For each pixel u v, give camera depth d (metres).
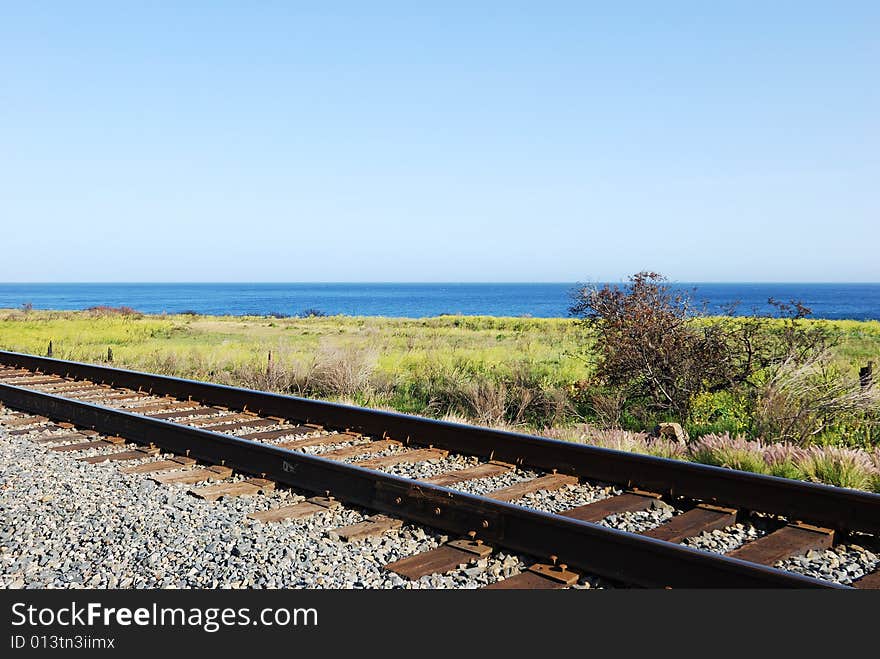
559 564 4.99
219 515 6.15
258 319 50.00
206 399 12.12
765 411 10.21
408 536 5.71
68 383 14.52
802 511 5.86
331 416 9.98
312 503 6.45
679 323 12.52
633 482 6.88
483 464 7.81
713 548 5.54
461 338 28.84
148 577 4.92
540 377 15.07
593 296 13.47
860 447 9.22
